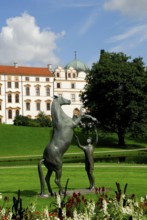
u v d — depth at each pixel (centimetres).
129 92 6494
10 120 11250
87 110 7306
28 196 1686
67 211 981
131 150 6066
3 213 956
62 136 1617
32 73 11581
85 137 7269
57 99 1659
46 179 1664
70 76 12294
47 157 1625
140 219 954
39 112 11594
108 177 2392
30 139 7144
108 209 972
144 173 2609
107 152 5612
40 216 955
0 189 1966
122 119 6775
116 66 6631
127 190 1819
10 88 11281
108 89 6656
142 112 6675
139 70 6906
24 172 2838
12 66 11644
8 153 5834
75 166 3203
